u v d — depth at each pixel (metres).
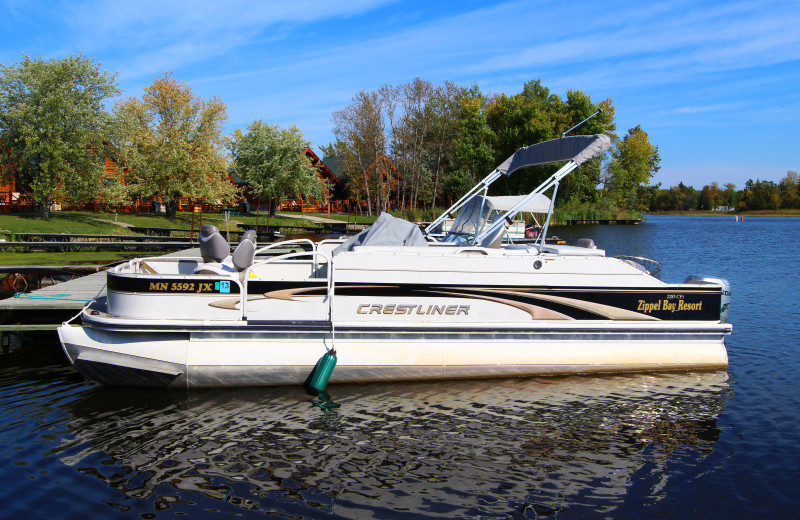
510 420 6.10
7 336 8.87
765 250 28.30
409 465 5.14
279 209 61.56
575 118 65.06
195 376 6.62
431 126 61.53
